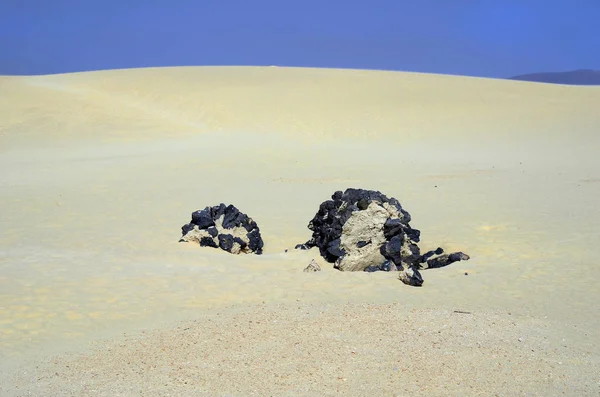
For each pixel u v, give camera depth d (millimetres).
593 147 34375
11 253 13445
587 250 13922
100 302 10250
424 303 10312
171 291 10906
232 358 7672
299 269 12781
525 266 12688
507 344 8234
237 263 13133
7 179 26016
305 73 58219
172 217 18406
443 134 39031
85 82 54531
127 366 7555
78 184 24656
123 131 40406
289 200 21328
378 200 14062
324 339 8273
